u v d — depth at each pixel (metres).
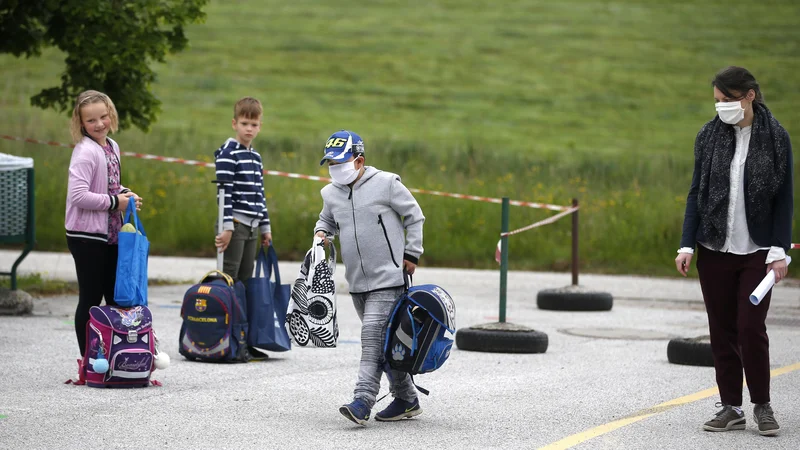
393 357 18.70
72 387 22.38
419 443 18.00
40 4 39.38
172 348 28.09
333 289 19.84
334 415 20.27
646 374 25.83
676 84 123.94
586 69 130.50
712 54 135.12
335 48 139.50
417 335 18.70
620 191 71.06
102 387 22.41
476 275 54.81
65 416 19.47
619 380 24.89
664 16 156.62
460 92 121.00
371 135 96.88
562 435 18.84
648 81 125.12
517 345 29.16
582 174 77.44
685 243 19.95
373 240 19.25
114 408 20.30
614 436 18.78
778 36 142.88
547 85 124.12
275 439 18.05
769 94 114.12
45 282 41.94
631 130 104.69
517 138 98.75
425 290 18.89
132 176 67.88
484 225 63.72
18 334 29.31
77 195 22.38
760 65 127.75
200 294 25.80
